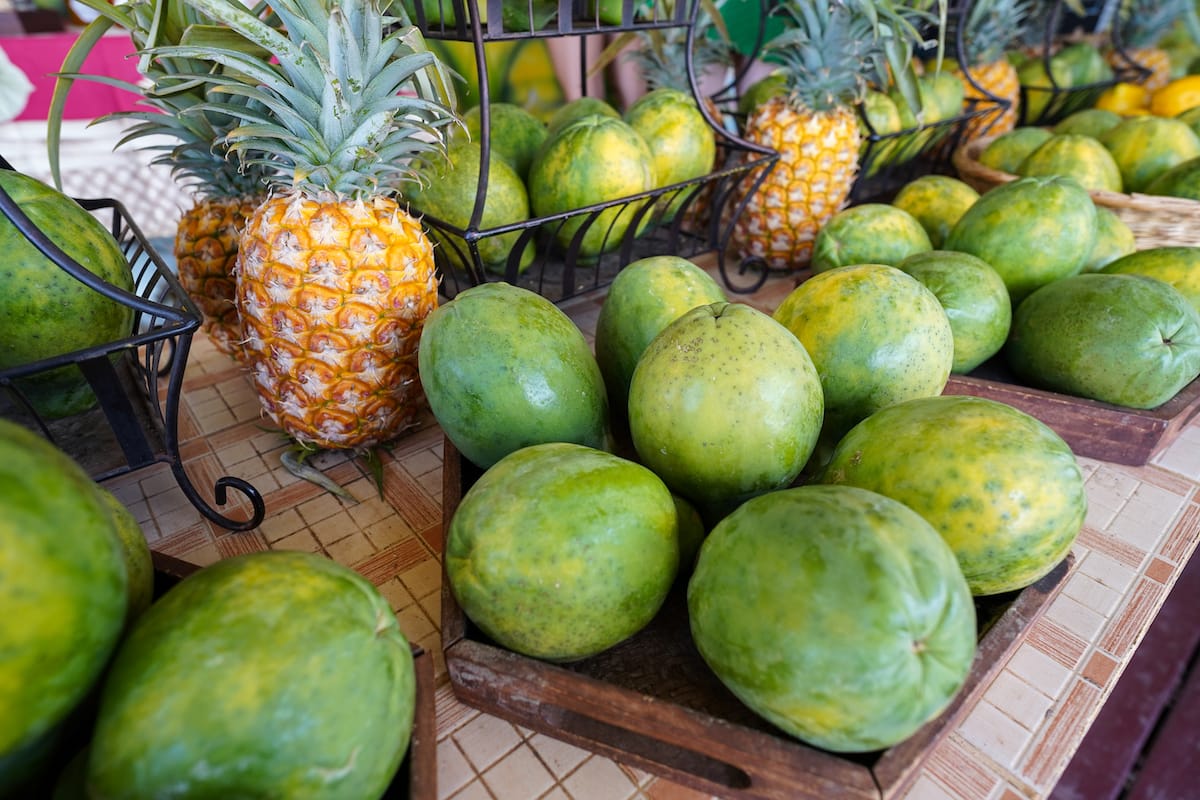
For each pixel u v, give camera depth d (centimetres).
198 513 92
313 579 49
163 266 83
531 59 190
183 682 42
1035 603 66
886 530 51
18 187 79
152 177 211
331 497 96
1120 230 128
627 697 57
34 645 36
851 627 47
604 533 58
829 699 48
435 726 54
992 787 62
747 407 65
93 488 44
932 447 62
